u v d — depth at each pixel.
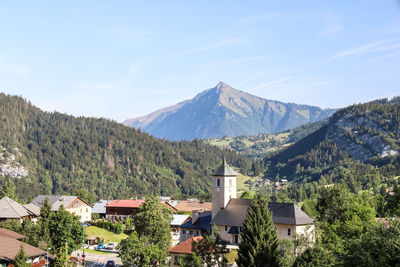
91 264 103.12
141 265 81.06
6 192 172.62
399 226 53.06
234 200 102.44
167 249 91.19
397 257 49.84
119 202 192.50
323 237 83.38
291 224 88.25
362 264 50.84
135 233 83.19
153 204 95.69
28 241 94.00
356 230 84.31
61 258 86.19
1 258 73.88
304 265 57.09
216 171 103.19
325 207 104.19
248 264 61.66
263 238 62.38
